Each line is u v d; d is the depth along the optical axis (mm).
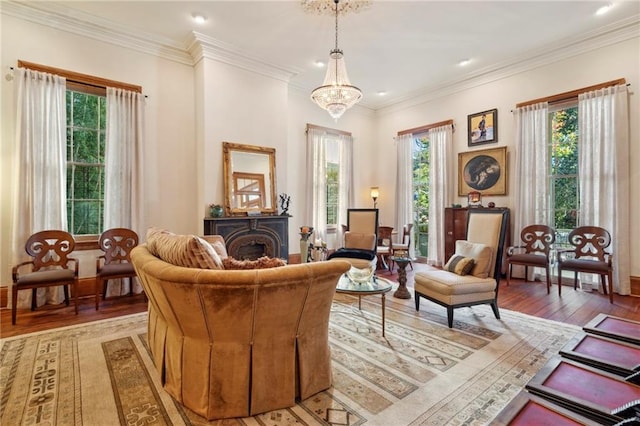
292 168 6086
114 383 2055
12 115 3496
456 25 4059
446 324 3105
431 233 6195
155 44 4398
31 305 3479
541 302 3785
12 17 3506
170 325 1916
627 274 3990
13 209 3455
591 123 4250
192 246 1746
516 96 5105
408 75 5656
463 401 1886
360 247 4930
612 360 1399
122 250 3926
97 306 3479
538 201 4773
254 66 4992
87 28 3914
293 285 1722
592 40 4270
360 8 3686
